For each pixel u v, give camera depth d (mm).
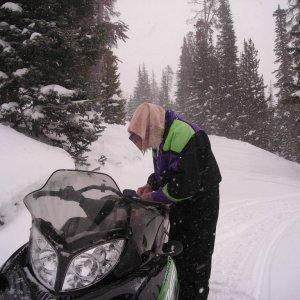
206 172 3232
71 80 9312
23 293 2170
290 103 17375
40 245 2258
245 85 35562
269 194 10805
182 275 3371
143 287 2354
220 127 33250
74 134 9219
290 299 4207
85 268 2111
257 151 23047
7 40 8992
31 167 6590
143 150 3172
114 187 2740
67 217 2354
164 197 2984
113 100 20000
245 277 4742
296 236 6539
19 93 8531
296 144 36781
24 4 9086
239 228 6891
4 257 4398
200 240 3371
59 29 8523
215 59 35531
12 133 8203
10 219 5340
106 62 22500
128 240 2393
